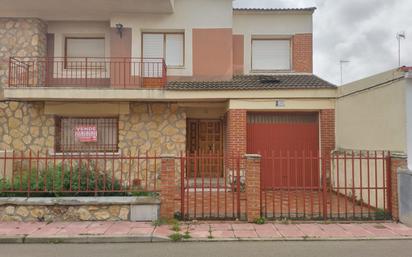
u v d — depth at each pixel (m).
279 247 6.06
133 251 5.89
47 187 7.85
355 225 7.30
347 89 10.16
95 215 7.47
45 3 11.47
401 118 7.65
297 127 11.54
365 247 6.05
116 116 12.21
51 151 11.76
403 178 7.36
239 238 6.49
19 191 7.64
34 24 12.12
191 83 12.02
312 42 13.65
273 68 13.84
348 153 10.01
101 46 12.98
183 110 12.03
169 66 12.70
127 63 12.31
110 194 7.92
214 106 12.16
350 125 10.02
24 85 11.84
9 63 11.33
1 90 11.98
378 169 8.41
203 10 12.76
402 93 7.62
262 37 13.87
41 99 11.35
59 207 7.44
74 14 12.34
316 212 8.16
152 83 12.46
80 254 5.73
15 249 6.02
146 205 7.48
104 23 12.86
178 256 5.60
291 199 9.85
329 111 11.08
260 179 7.55
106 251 5.89
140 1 11.58
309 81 12.07
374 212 7.89
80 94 11.05
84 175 7.99
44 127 11.85
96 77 12.64
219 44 12.74
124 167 11.74
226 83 11.88
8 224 7.20
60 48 12.71
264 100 11.04
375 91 8.68
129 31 12.48
